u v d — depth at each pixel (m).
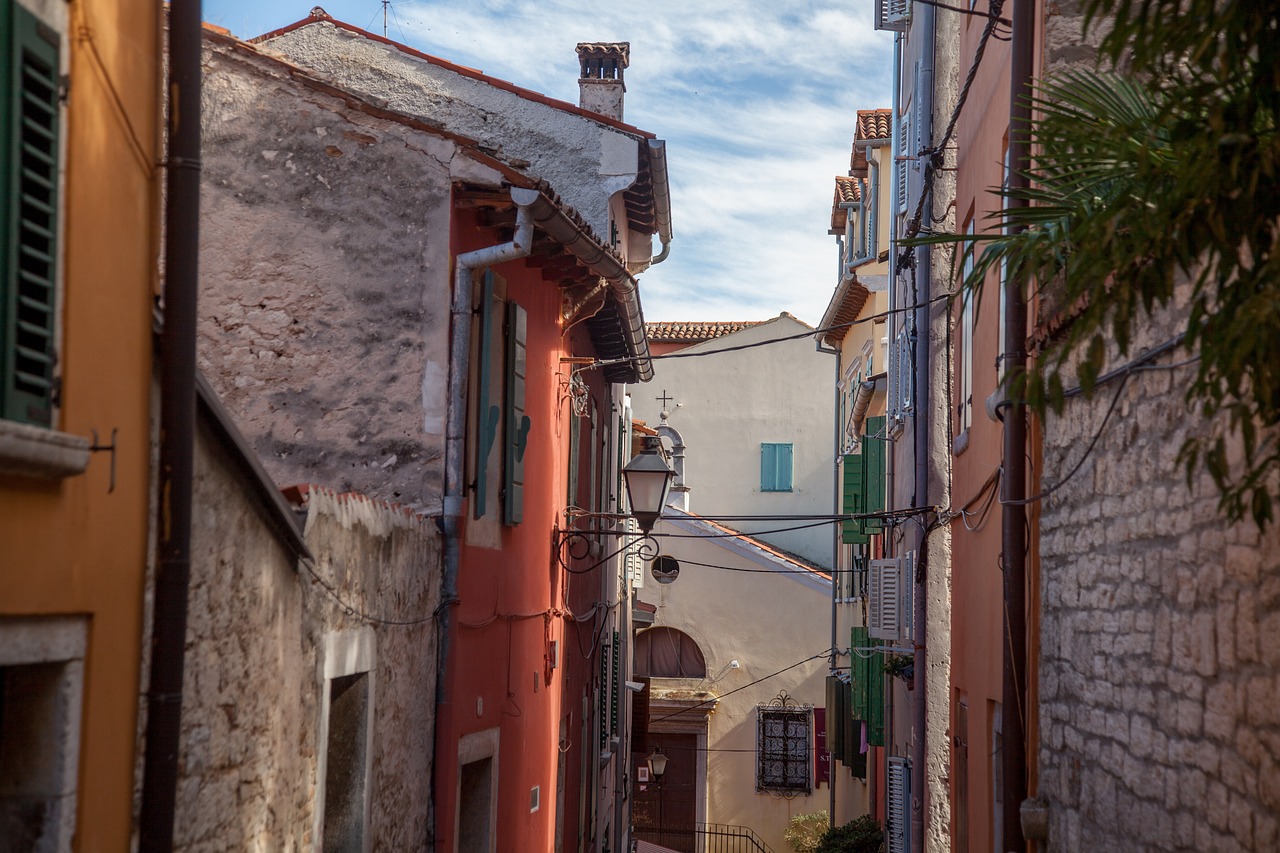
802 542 36.94
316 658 6.22
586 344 14.91
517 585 10.57
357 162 8.66
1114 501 5.84
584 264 10.86
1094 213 3.65
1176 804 5.02
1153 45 3.37
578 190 14.91
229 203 8.66
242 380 8.52
